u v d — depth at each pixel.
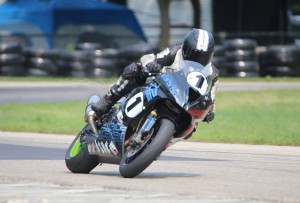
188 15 125.31
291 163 34.31
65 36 111.19
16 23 110.00
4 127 52.16
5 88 87.81
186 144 43.22
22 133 49.25
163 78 26.31
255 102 73.12
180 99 25.75
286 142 43.62
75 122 56.03
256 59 103.12
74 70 97.56
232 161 34.94
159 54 27.44
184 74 26.33
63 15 111.75
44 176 28.19
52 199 22.44
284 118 58.56
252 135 47.19
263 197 23.64
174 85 26.00
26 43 106.88
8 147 40.16
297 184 27.03
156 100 26.27
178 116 26.50
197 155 37.56
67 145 41.72
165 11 113.44
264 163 34.19
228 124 54.22
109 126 27.95
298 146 42.47
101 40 113.75
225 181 27.55
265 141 44.16
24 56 101.38
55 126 53.09
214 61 100.75
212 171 30.91
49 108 66.94
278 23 128.62
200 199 22.91
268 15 128.38
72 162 29.52
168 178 28.11
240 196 23.72
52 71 100.44
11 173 28.95
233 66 101.94
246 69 101.88
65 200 22.25
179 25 123.94
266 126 52.78
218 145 42.75
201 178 28.33
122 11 115.56
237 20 126.62
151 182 26.73
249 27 127.69
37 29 110.69
